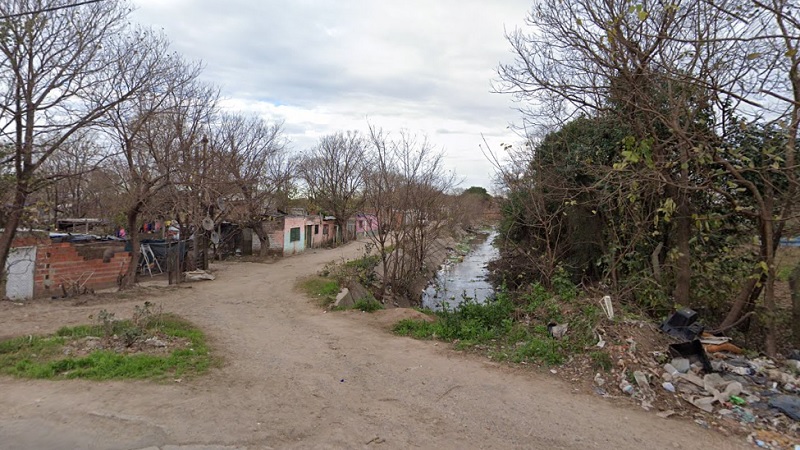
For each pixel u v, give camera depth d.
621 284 10.40
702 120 8.00
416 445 4.39
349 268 19.09
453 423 4.91
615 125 10.14
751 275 8.12
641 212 9.84
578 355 6.79
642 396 5.56
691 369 6.16
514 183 15.24
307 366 6.91
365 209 33.88
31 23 8.19
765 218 7.41
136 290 14.08
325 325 10.10
